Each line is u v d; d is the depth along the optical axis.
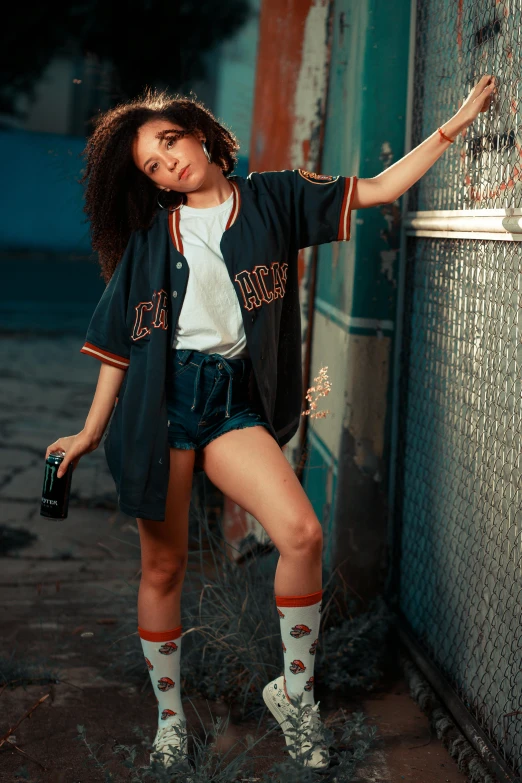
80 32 16.27
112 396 2.35
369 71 3.09
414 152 2.34
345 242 3.37
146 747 2.49
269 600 3.01
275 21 3.81
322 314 3.80
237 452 2.22
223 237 2.24
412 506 3.11
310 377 3.96
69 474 2.37
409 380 3.15
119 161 2.22
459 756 2.38
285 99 3.84
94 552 4.24
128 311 2.27
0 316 12.90
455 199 2.67
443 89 2.79
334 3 3.75
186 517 2.36
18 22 17.05
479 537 2.45
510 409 2.23
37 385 8.32
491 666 2.34
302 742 2.22
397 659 3.04
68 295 15.68
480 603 2.43
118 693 2.84
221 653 2.85
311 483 3.88
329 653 2.95
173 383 2.27
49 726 2.61
